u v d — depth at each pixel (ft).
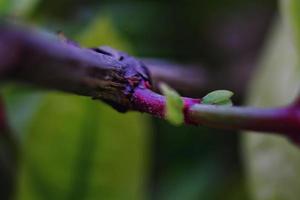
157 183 1.37
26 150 0.94
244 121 0.50
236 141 1.39
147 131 1.12
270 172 0.99
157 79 0.88
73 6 1.34
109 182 0.97
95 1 1.37
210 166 1.38
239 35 1.48
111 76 0.46
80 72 0.40
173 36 1.40
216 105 0.50
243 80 1.42
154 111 0.49
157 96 0.49
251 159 1.01
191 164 1.38
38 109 0.95
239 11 1.46
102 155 0.96
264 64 1.05
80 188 0.96
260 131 0.51
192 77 1.01
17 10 1.00
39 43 0.35
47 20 1.28
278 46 1.03
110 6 1.36
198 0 1.41
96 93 0.44
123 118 0.95
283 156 0.98
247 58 1.46
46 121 0.94
